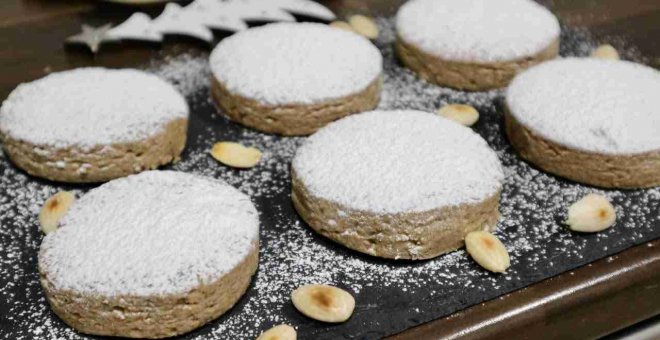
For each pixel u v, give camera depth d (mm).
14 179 392
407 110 405
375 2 497
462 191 366
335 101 412
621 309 364
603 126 395
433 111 427
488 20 456
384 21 485
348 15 486
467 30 448
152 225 352
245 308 349
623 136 390
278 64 425
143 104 402
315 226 372
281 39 440
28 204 382
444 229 363
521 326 349
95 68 426
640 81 419
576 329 359
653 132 393
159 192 365
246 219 358
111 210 357
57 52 454
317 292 346
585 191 392
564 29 483
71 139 386
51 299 340
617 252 368
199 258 343
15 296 350
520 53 438
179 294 335
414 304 350
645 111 402
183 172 382
